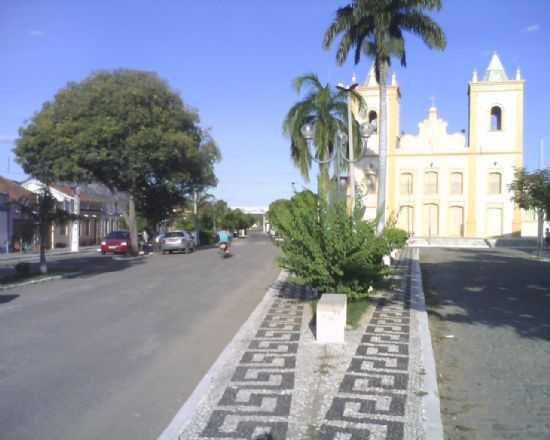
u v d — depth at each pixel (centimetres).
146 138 3136
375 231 1205
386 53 2316
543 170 2580
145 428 558
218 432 531
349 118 1986
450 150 5222
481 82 5125
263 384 671
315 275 1173
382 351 827
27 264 1964
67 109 3181
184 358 824
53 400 637
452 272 2066
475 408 607
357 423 551
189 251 3756
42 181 3192
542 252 3331
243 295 1486
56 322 1100
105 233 6219
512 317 1123
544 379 703
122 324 1080
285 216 1252
